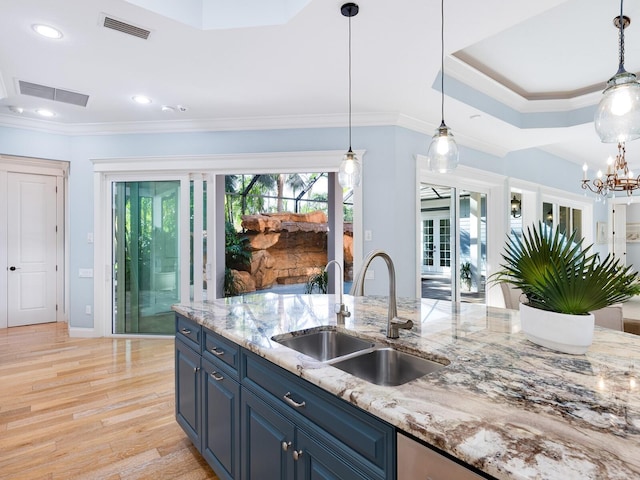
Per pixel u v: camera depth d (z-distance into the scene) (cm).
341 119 375
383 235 372
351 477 96
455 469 72
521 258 135
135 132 408
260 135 390
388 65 268
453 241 457
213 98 332
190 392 197
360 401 91
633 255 834
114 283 426
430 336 151
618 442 71
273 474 130
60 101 341
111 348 380
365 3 195
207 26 223
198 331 191
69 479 178
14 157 401
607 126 160
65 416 239
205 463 193
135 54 254
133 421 234
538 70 331
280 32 225
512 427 77
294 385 120
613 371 110
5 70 278
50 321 505
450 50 246
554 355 125
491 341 143
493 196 508
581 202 695
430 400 90
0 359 346
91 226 419
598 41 279
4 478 178
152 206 422
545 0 193
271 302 235
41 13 206
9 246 478
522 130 405
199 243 409
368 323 177
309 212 933
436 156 202
